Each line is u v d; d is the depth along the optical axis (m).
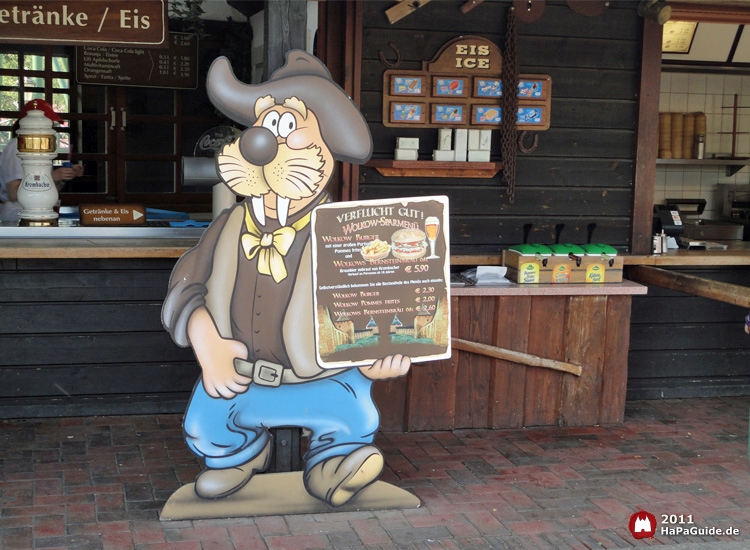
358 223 4.09
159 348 5.67
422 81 5.85
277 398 4.14
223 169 3.97
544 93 6.04
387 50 5.80
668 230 6.41
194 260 4.01
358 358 4.14
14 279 5.41
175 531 4.02
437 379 5.51
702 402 6.35
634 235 6.25
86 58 8.10
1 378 5.47
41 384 5.54
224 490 4.15
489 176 6.00
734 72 7.95
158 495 4.43
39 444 5.09
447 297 4.20
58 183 6.66
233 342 4.06
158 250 5.44
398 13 5.68
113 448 5.08
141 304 5.61
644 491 4.64
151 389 5.70
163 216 6.72
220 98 3.91
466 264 5.96
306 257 4.07
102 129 8.34
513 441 5.40
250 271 4.04
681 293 6.34
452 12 5.86
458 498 4.50
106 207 5.97
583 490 4.64
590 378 5.69
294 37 4.40
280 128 3.97
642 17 6.10
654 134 6.20
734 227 7.85
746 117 8.27
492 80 5.94
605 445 5.36
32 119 5.81
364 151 4.04
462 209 6.06
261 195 4.01
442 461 5.02
